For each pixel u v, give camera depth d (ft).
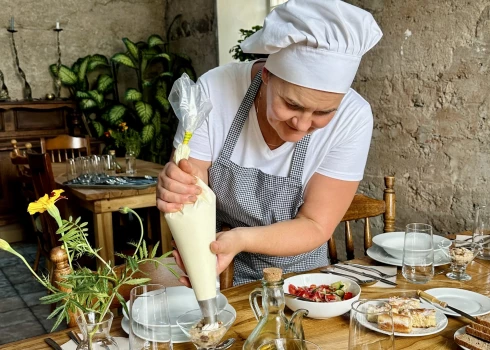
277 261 4.65
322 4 3.33
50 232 8.46
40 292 10.73
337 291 3.77
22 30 15.25
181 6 16.58
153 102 16.58
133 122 16.55
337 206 4.14
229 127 4.38
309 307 3.50
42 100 14.75
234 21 14.88
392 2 8.32
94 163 10.02
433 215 8.16
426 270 4.18
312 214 4.08
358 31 3.38
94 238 9.25
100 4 16.44
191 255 2.62
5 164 14.14
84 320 2.53
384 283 4.31
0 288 11.03
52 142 12.58
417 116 8.19
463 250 4.52
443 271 4.61
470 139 7.44
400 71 8.36
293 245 3.77
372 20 3.48
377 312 2.73
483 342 3.06
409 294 3.99
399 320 3.35
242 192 4.42
